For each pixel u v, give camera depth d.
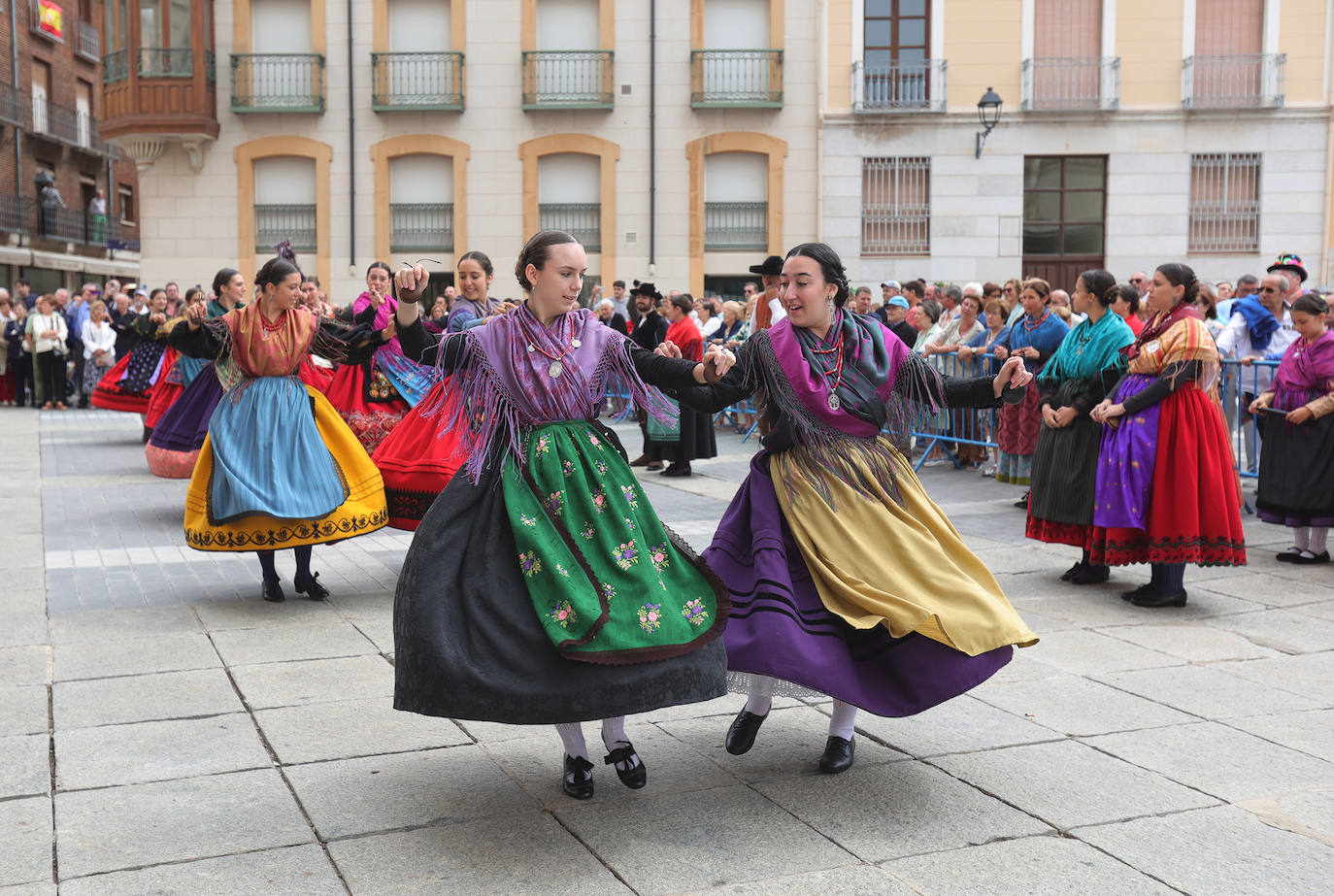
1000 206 22.72
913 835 3.24
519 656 3.03
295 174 23.61
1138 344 5.93
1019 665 4.91
